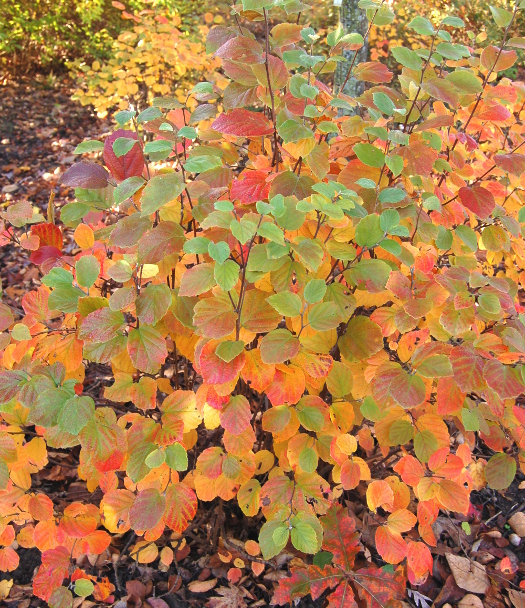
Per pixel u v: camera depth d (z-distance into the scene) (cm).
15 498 67
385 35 263
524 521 91
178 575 80
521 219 69
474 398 97
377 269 59
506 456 70
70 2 292
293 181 61
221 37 67
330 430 67
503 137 91
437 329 64
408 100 72
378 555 82
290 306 55
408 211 66
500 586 81
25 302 66
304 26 68
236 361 56
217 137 73
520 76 259
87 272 59
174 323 63
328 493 74
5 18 283
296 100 63
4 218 67
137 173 63
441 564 84
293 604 78
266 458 71
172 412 62
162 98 68
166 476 65
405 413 66
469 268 72
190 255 69
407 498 69
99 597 73
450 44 64
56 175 214
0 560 69
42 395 54
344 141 71
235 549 81
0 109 265
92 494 90
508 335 57
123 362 64
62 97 282
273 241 52
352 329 65
